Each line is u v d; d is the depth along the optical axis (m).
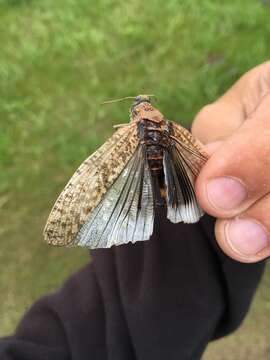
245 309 0.16
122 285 0.15
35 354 0.15
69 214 0.10
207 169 0.11
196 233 0.15
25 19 0.40
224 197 0.11
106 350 0.15
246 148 0.11
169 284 0.15
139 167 0.11
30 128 0.33
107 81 0.35
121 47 0.37
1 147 0.32
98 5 0.40
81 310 0.15
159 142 0.11
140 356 0.15
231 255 0.12
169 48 0.36
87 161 0.10
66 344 0.15
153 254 0.15
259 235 0.12
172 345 0.15
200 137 0.17
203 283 0.15
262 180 0.11
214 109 0.17
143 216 0.11
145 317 0.15
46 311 0.16
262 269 0.16
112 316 0.15
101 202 0.10
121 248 0.16
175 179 0.11
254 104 0.16
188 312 0.15
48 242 0.10
